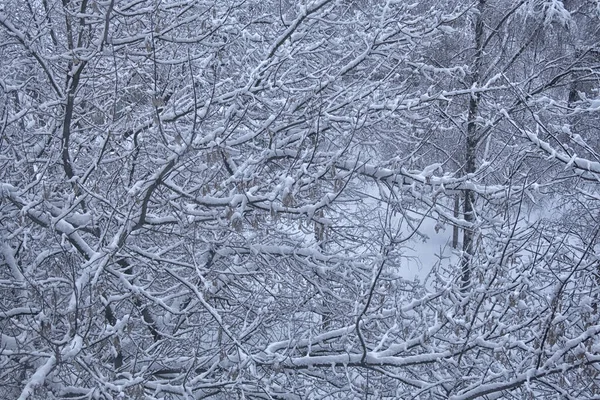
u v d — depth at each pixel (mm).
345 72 7324
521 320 6367
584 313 5242
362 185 9453
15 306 7250
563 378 5172
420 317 6984
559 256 6840
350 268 8055
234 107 6621
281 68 8398
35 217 6281
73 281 4746
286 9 8883
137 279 7535
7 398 5961
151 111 6262
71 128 7332
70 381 6109
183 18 7410
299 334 8367
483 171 7996
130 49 7113
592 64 11742
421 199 7414
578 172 6691
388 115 7453
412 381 5891
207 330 8375
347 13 8766
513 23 12477
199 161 7316
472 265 6469
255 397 7234
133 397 5559
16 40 6965
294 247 8258
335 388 8094
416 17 7832
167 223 6832
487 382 5824
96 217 6434
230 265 8227
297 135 7535
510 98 11789
